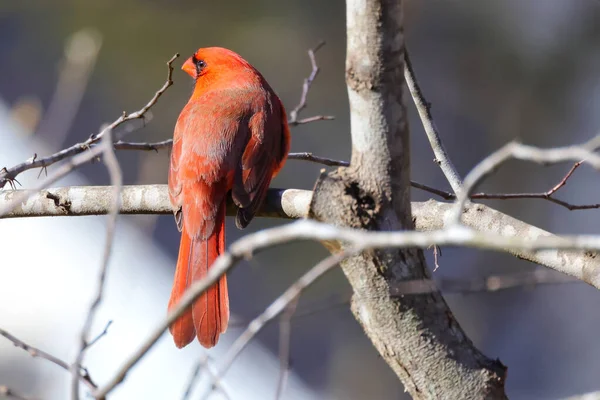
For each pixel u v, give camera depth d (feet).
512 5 50.60
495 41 50.72
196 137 23.24
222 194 22.66
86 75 24.48
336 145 48.83
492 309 48.19
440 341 17.37
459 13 50.96
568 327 47.80
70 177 44.62
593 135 49.52
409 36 51.11
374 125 16.76
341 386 44.62
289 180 48.26
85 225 42.37
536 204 48.67
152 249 41.81
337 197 16.84
